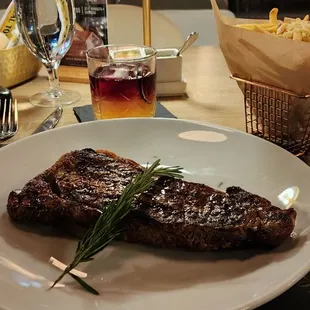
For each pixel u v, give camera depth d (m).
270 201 0.69
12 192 0.68
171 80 1.16
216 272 0.58
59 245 0.64
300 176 0.72
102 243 0.58
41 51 1.17
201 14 2.05
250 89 0.91
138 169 0.72
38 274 0.58
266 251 0.60
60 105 1.14
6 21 1.28
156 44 1.71
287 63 0.80
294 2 2.61
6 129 0.98
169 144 0.85
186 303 0.52
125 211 0.60
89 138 0.87
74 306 0.52
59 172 0.71
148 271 0.59
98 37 1.25
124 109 1.01
